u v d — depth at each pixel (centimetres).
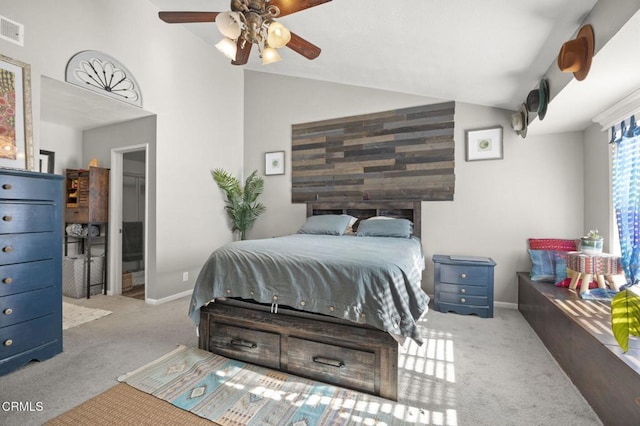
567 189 320
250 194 463
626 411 131
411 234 361
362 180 412
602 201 273
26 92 232
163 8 344
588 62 173
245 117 490
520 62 242
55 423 148
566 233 320
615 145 243
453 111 367
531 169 333
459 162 362
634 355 138
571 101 233
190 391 173
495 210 347
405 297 172
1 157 217
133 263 459
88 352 223
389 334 168
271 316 195
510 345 241
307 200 445
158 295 349
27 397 168
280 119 466
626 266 217
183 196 383
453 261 319
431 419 153
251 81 487
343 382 178
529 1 171
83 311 318
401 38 251
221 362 204
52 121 369
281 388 176
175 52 372
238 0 189
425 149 379
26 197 204
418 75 319
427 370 203
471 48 236
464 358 220
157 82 348
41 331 211
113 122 375
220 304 213
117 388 177
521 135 330
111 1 300
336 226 371
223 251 215
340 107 427
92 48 282
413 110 386
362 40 274
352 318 170
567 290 256
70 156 394
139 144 361
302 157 450
